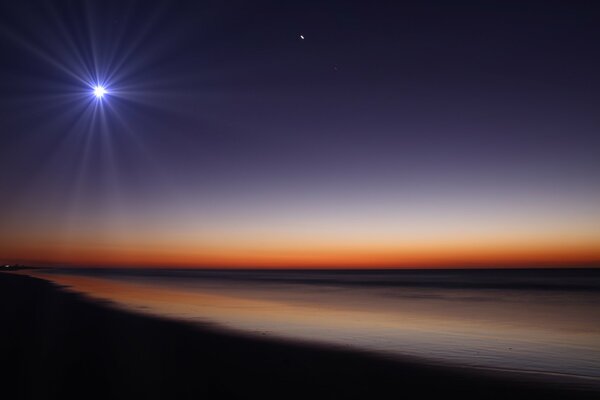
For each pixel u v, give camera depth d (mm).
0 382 13172
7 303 35594
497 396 13156
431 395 13148
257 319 30734
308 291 69375
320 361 17031
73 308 33750
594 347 21391
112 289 65188
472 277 169625
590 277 156000
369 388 13664
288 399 12383
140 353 17453
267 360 16953
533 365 17172
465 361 17703
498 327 28469
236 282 107125
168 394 12445
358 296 58188
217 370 15172
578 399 12922
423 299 53125
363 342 21891
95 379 13648
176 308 37750
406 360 17594
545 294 63094
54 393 12250
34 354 16828
